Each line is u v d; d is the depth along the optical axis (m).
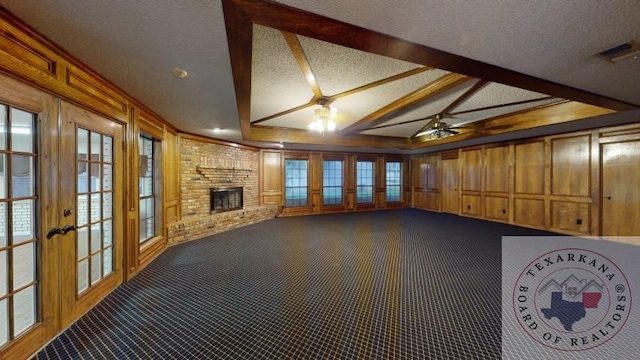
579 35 1.71
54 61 1.90
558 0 1.37
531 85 2.53
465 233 5.46
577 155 5.09
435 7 1.42
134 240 3.18
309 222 6.84
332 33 1.67
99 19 1.55
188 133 5.13
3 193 1.62
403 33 1.68
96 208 2.49
